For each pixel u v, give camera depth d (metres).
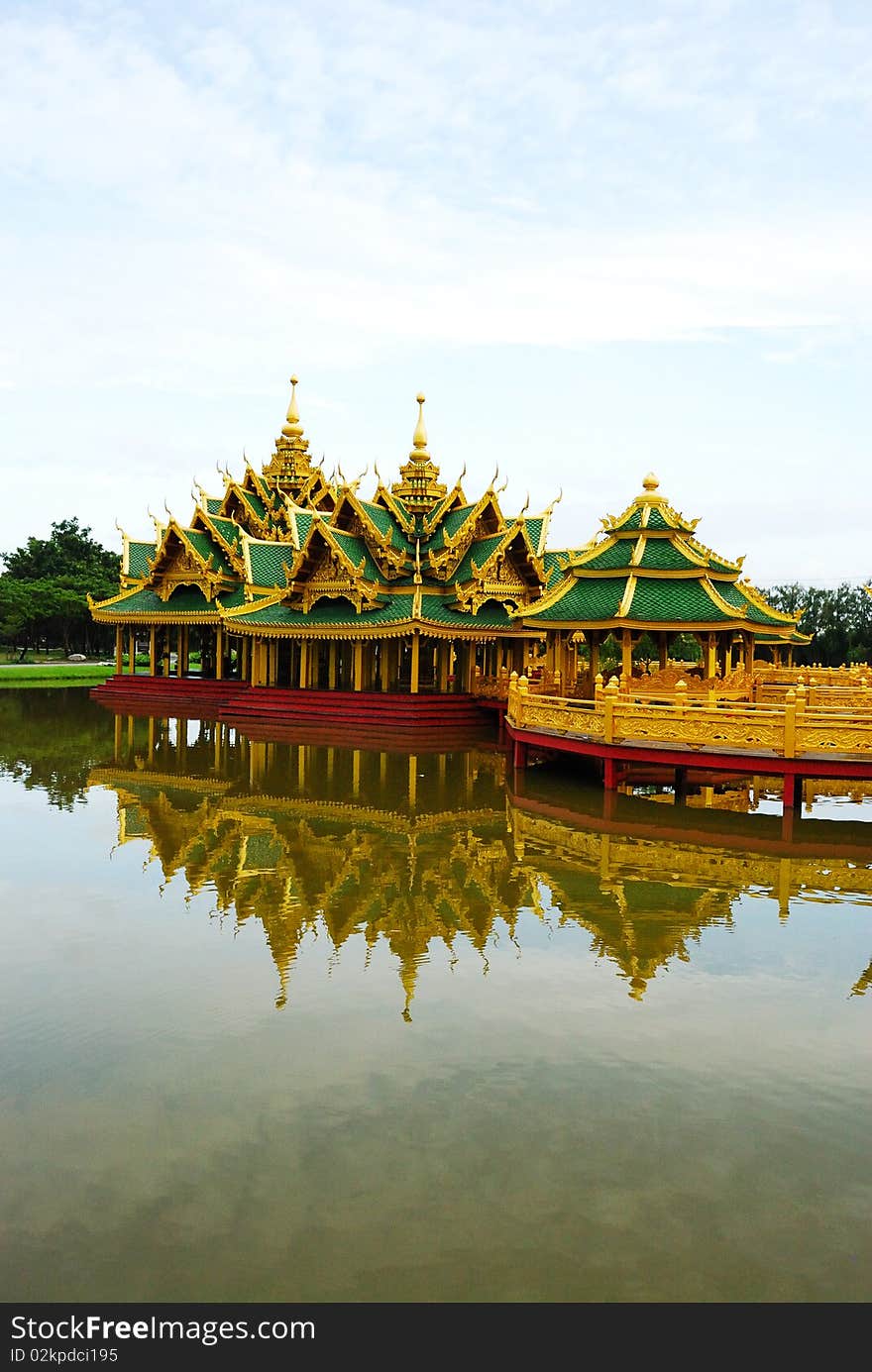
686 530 29.30
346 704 40.50
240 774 27.38
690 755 21.08
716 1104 8.24
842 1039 9.51
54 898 14.38
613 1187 7.03
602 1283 6.04
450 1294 5.96
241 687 48.22
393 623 39.75
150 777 26.78
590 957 11.86
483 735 37.09
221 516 59.03
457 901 14.32
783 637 38.03
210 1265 6.21
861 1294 5.97
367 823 20.36
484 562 41.38
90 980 11.03
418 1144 7.57
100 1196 6.92
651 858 17.23
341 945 12.29
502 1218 6.66
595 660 30.25
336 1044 9.35
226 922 13.20
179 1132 7.74
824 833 19.55
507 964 11.59
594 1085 8.55
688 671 35.00
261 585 49.75
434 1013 10.10
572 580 30.30
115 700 52.09
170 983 10.95
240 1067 8.87
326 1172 7.19
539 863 16.80
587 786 25.44
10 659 94.00
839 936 12.67
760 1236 6.49
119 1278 6.12
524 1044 9.37
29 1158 7.39
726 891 15.01
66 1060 9.00
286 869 16.25
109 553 113.56
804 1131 7.81
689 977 11.18
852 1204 6.86
